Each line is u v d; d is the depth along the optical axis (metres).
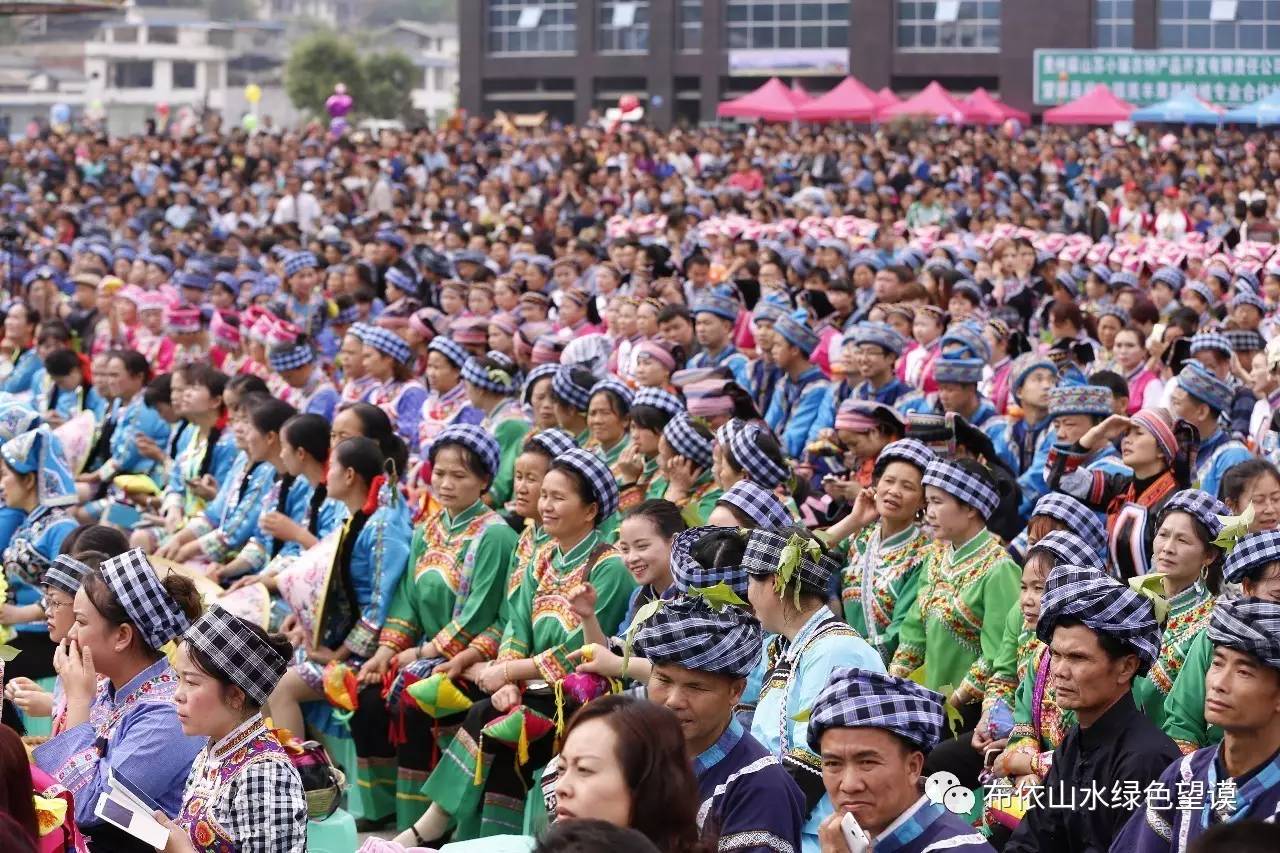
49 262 32.31
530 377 15.44
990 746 9.52
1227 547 9.27
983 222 35.81
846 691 6.79
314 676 11.87
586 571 10.99
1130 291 22.38
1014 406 15.28
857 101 67.31
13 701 9.86
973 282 21.17
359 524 12.04
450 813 11.00
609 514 11.21
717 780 7.21
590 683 10.34
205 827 7.68
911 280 21.69
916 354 18.02
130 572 8.47
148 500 16.92
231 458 16.03
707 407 13.70
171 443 17.12
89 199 44.38
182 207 41.91
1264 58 70.56
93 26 129.62
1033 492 14.12
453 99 133.25
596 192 43.53
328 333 24.19
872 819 6.75
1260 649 6.99
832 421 15.91
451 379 16.67
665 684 7.22
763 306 16.47
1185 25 76.75
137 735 8.19
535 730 10.50
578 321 21.41
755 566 8.56
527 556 11.38
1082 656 7.80
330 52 114.81
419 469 15.35
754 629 7.29
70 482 13.26
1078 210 42.50
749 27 84.62
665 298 21.11
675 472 12.31
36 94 130.00
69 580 9.30
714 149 57.31
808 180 47.47
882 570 11.05
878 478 11.41
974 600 10.29
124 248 33.50
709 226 32.03
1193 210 37.81
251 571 13.86
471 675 11.40
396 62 116.88
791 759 8.17
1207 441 13.34
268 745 7.82
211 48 130.00
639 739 6.23
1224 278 24.36
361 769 11.92
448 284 22.86
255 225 41.19
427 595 11.70
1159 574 8.47
